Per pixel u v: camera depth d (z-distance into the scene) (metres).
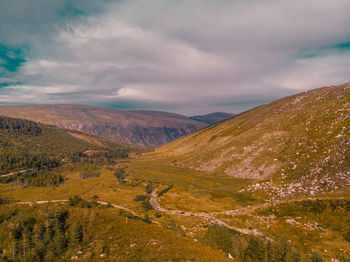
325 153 114.56
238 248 48.84
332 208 71.00
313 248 54.44
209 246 54.78
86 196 140.25
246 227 74.38
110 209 107.50
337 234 58.50
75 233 51.53
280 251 45.59
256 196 110.12
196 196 129.00
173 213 101.44
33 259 44.25
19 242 48.84
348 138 110.75
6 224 58.25
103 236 52.69
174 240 54.28
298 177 111.19
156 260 41.50
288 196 97.62
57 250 46.97
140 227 61.38
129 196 139.88
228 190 130.88
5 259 45.16
